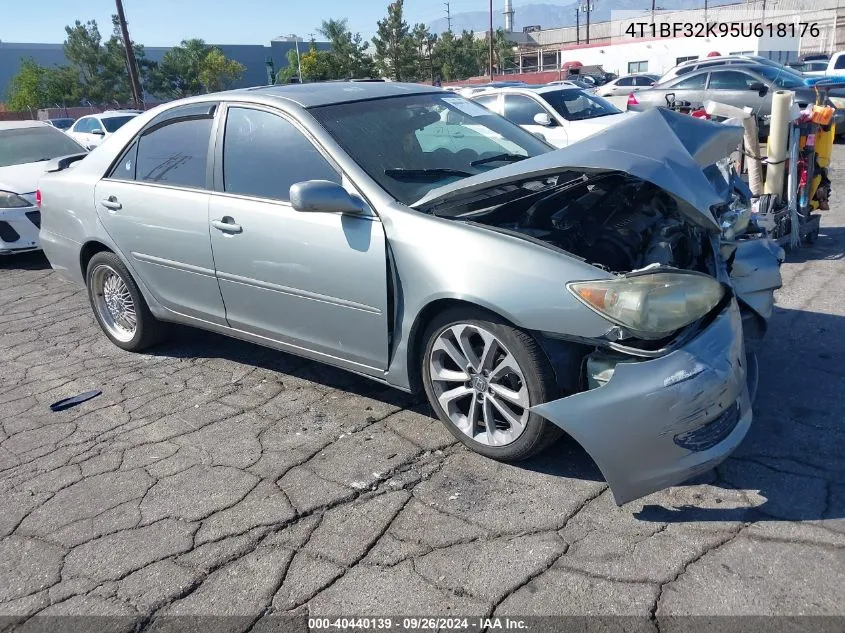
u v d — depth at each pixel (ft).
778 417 11.35
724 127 11.38
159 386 14.52
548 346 9.70
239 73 169.17
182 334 17.03
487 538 9.06
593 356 9.43
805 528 8.74
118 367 15.72
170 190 13.87
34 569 9.20
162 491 10.69
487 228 10.11
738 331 9.68
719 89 46.09
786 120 18.99
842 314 15.57
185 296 14.25
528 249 9.63
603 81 111.65
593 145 10.14
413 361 11.20
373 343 11.36
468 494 10.01
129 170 14.98
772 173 19.53
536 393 9.76
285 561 8.96
